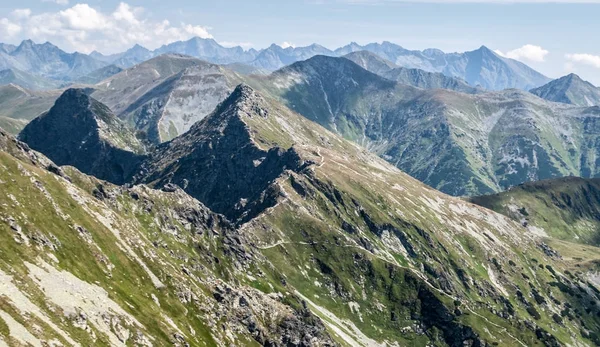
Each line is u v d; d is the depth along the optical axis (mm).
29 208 140625
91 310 118562
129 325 127375
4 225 124438
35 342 91062
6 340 85562
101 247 155125
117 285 143750
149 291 157875
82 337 106375
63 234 143250
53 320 103438
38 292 108375
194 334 156375
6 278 104125
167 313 154625
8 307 94812
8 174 148125
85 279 130750
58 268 124938
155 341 131625
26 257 118562
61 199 160375
